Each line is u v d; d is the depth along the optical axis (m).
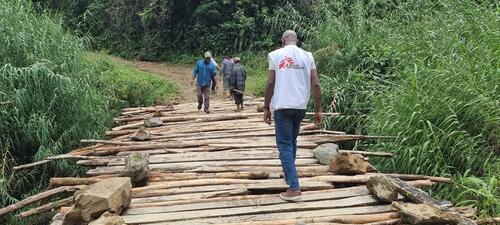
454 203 5.40
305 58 4.42
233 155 6.21
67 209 4.21
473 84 6.26
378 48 10.30
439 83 6.57
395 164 6.37
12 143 7.32
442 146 6.05
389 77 9.27
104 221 3.46
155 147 6.75
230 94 13.00
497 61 6.73
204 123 8.88
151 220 3.99
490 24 7.84
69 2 22.56
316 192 4.62
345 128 9.23
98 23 23.00
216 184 5.02
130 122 9.81
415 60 8.16
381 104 7.74
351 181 4.95
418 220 3.62
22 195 7.09
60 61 8.34
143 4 22.73
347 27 11.55
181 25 22.23
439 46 8.09
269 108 4.54
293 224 3.85
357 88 9.41
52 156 6.65
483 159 5.83
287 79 4.34
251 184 4.84
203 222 3.96
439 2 9.98
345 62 10.48
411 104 6.63
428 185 5.06
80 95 8.33
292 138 4.56
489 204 4.97
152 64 21.23
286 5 18.80
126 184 4.25
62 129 7.95
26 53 7.75
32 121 7.22
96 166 6.12
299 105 4.34
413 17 10.47
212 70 10.12
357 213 4.10
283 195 4.42
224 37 21.03
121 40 22.94
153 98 13.30
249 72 18.22
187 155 6.27
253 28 20.36
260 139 7.22
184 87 15.71
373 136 6.83
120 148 6.71
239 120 9.07
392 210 4.13
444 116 6.28
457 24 8.43
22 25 8.10
